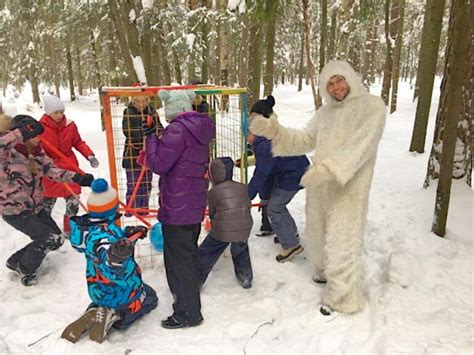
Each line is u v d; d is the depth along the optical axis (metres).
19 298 3.47
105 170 7.08
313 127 3.49
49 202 4.44
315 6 18.81
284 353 2.74
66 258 4.14
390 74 14.41
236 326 3.02
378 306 3.12
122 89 3.74
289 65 32.31
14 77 26.44
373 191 5.53
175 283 3.00
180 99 2.94
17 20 18.27
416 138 7.76
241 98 3.81
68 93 31.67
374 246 4.10
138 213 4.39
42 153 3.60
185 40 11.42
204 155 2.99
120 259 2.62
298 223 4.86
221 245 3.46
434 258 3.68
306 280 3.68
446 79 4.73
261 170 3.68
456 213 4.25
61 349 2.77
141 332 3.01
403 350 2.60
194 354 2.74
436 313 3.00
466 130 4.55
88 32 12.73
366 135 2.90
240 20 10.62
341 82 2.99
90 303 3.31
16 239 4.43
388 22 13.77
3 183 3.38
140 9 8.85
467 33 3.32
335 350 2.72
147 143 2.88
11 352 2.74
